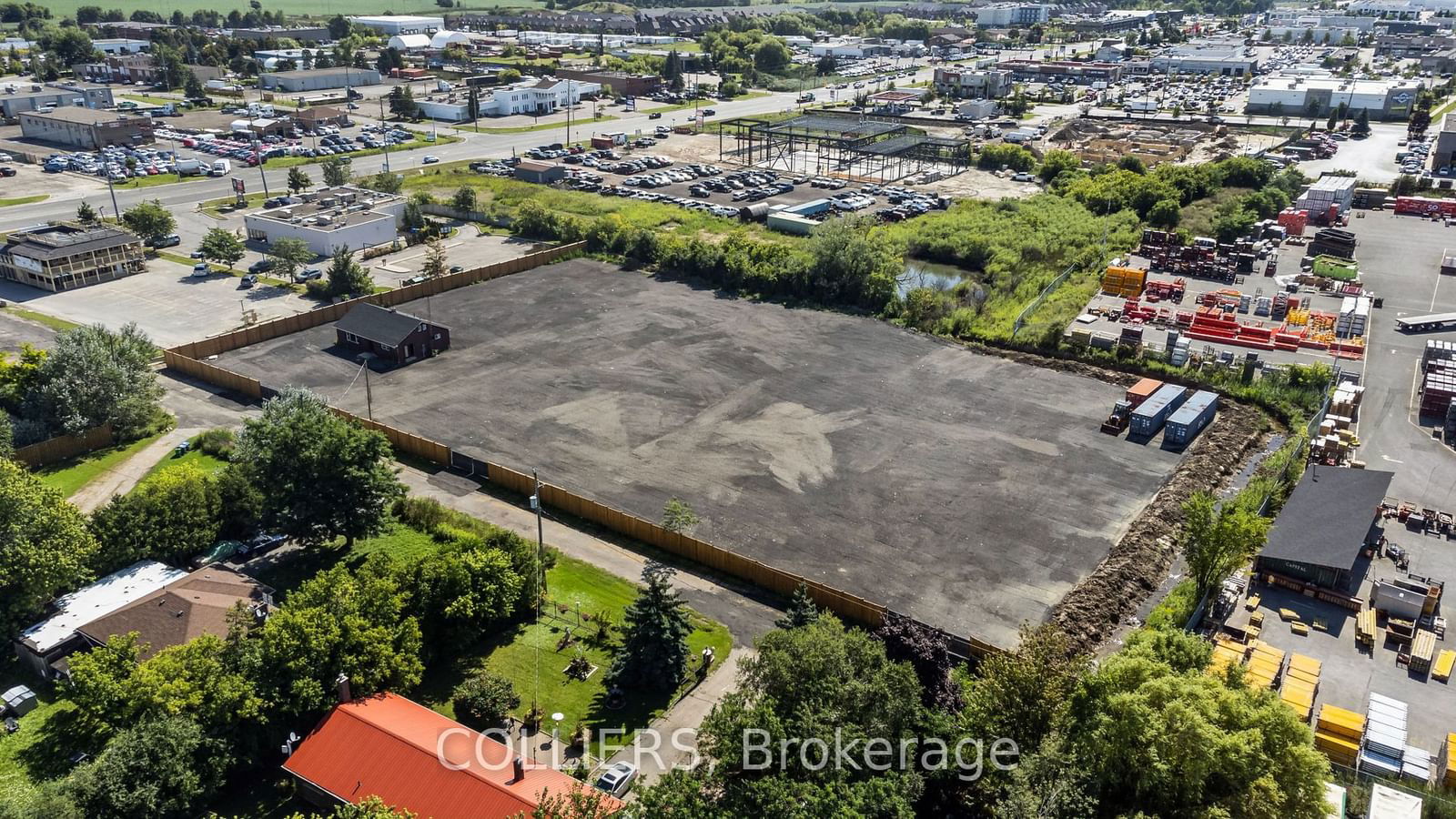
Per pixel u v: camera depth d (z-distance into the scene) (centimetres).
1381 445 9200
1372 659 6431
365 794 5047
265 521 7344
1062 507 8169
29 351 9556
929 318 12206
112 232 13962
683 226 16538
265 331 11506
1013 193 19200
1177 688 4697
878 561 7444
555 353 11194
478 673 6266
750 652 6531
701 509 8112
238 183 17312
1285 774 4516
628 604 7019
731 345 11469
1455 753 5484
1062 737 4925
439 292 13175
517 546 6956
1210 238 15562
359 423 9062
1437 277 13800
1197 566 6675
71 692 5725
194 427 9556
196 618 6238
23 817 4600
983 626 6706
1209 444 9206
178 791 5016
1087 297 12962
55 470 8725
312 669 5528
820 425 9538
